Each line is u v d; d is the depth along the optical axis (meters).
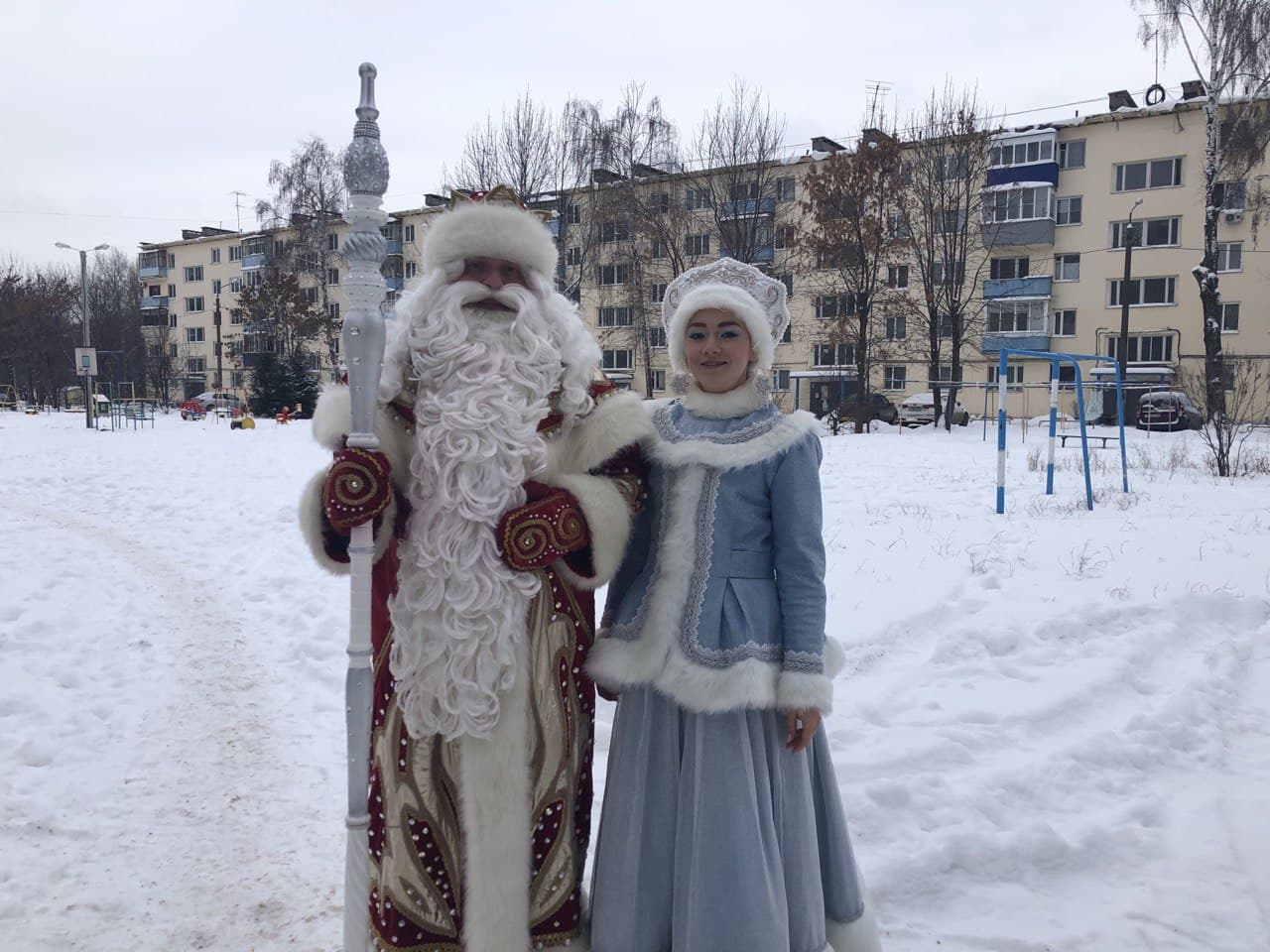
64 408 47.62
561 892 2.17
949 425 29.03
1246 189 30.77
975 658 4.73
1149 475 13.58
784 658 2.15
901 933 2.60
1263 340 33.06
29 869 2.92
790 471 2.20
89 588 6.55
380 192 2.08
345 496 2.02
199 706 4.36
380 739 2.19
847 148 36.94
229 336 54.25
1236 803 3.30
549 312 2.31
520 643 2.11
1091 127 35.22
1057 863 2.93
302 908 2.77
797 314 38.00
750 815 2.07
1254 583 5.90
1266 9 24.89
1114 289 35.34
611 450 2.25
